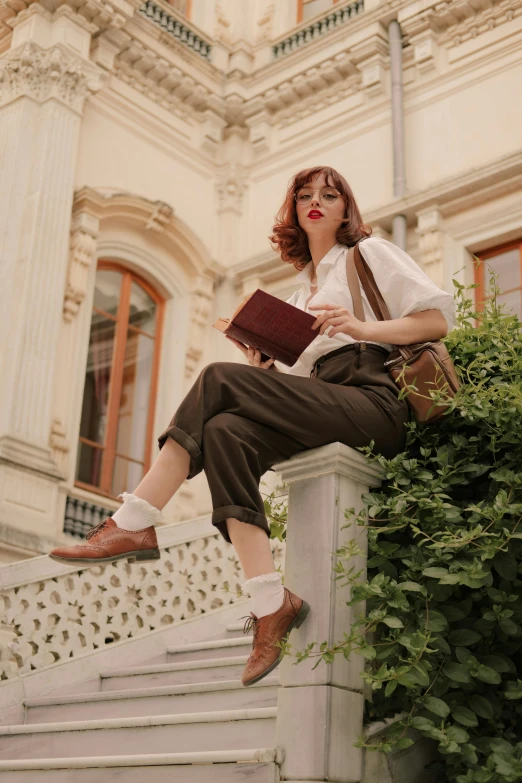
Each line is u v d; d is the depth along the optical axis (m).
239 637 5.91
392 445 3.11
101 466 10.04
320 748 2.73
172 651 5.88
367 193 10.56
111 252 10.59
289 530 3.05
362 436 3.04
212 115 11.87
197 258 11.23
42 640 5.63
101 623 5.93
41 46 10.25
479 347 3.40
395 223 10.07
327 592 2.88
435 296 3.09
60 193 9.79
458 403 3.01
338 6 11.66
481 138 9.88
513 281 9.47
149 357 10.93
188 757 3.11
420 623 2.84
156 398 10.80
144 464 10.51
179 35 11.81
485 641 3.00
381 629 3.01
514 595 2.89
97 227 10.12
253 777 2.86
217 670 4.93
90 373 10.25
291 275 11.04
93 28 10.59
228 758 2.96
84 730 4.17
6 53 10.33
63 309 9.65
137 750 3.91
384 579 2.84
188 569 6.57
